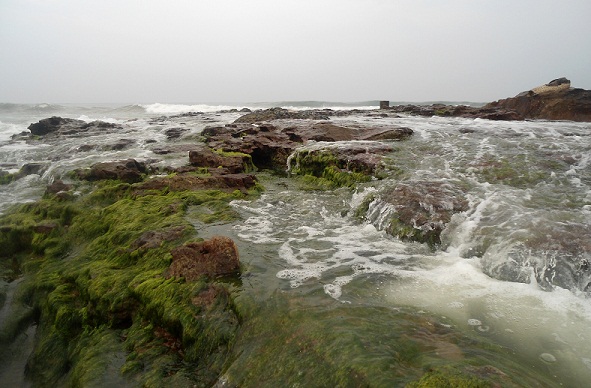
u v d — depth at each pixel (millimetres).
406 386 3305
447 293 5719
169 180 11555
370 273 6402
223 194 10961
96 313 6309
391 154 13461
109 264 7480
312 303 5332
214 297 5695
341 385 3578
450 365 3604
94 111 71688
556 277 6004
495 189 9594
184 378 4695
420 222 8195
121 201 10508
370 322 4734
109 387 4750
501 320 5000
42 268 8492
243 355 4543
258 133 19266
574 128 18484
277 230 8555
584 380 3916
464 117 26781
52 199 11672
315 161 13805
